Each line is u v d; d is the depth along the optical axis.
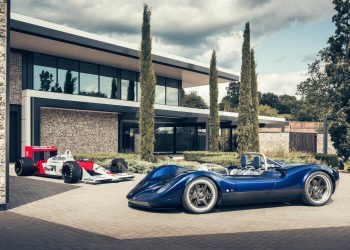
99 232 5.16
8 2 6.61
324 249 4.28
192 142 32.41
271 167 7.44
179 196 6.38
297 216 6.23
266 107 68.44
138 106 22.39
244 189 6.72
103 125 21.56
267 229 5.30
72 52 20.36
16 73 19.20
